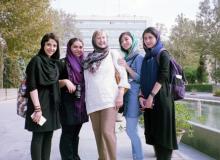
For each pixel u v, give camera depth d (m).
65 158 5.89
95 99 5.16
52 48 5.07
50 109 5.00
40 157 4.99
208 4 38.78
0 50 25.34
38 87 4.93
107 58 5.22
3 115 15.18
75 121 5.71
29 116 4.92
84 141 8.53
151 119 4.96
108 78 5.17
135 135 5.73
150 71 5.03
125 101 5.70
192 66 52.12
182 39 49.09
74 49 5.79
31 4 22.14
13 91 31.50
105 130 5.13
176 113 7.25
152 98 4.86
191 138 7.84
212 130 6.92
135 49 5.77
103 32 5.26
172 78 4.96
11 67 34.06
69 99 5.74
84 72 5.36
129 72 5.62
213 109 20.67
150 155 6.84
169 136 4.86
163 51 4.94
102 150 5.29
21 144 8.25
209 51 39.12
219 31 37.66
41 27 23.23
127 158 6.66
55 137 9.10
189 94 38.22
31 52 24.42
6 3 20.88
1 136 9.45
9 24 21.94
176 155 6.88
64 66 5.76
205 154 7.17
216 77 39.06
